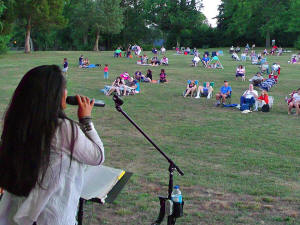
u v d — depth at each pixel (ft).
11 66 114.93
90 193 9.88
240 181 22.31
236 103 57.72
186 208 18.01
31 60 139.95
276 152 29.71
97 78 87.04
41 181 6.89
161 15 303.68
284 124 41.98
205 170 24.43
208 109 52.21
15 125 6.75
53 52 191.93
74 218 7.38
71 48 301.43
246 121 43.62
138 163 25.94
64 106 7.49
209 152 29.35
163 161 26.48
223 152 29.45
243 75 88.84
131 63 130.62
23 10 165.89
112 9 224.94
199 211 17.70
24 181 6.79
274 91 73.10
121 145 31.14
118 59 149.07
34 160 6.73
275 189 20.88
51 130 6.81
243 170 24.72
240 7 275.18
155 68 114.52
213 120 44.06
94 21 226.38
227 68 118.21
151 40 329.52
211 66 120.37
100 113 46.91
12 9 147.54
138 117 45.14
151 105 54.54
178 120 43.75
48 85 6.86
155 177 22.59
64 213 7.07
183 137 34.81
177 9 306.35
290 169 25.11
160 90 71.10
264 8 262.26
